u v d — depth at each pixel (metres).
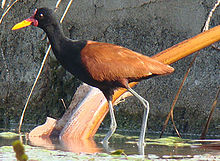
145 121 9.59
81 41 9.51
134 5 13.01
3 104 14.94
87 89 10.69
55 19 9.61
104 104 10.48
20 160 3.71
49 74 14.21
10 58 14.74
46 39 14.13
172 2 12.52
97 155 7.32
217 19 12.05
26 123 14.64
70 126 10.34
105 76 9.20
